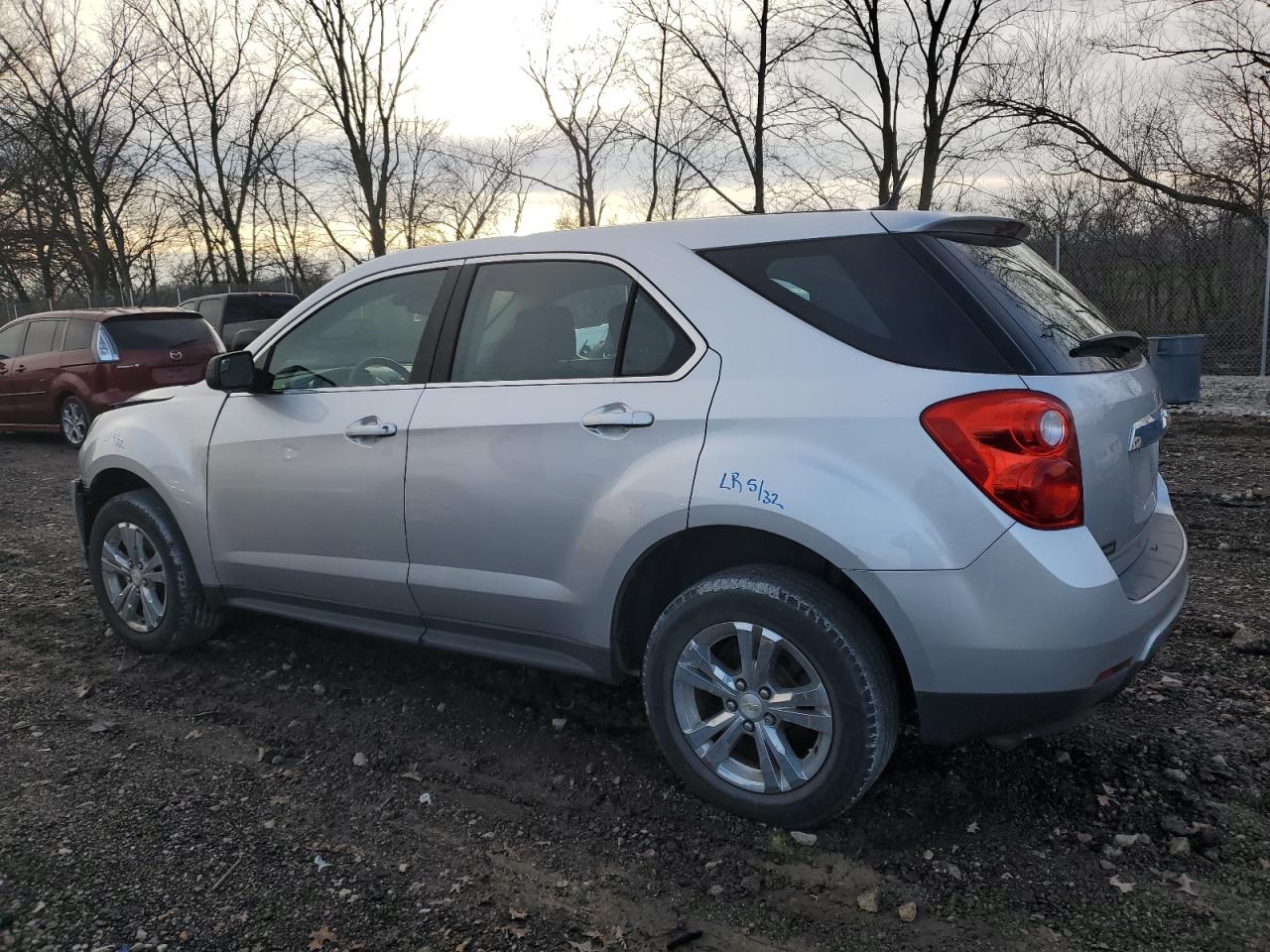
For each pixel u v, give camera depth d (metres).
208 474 3.86
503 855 2.69
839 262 2.70
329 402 3.54
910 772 3.03
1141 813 2.77
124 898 2.48
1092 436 2.47
